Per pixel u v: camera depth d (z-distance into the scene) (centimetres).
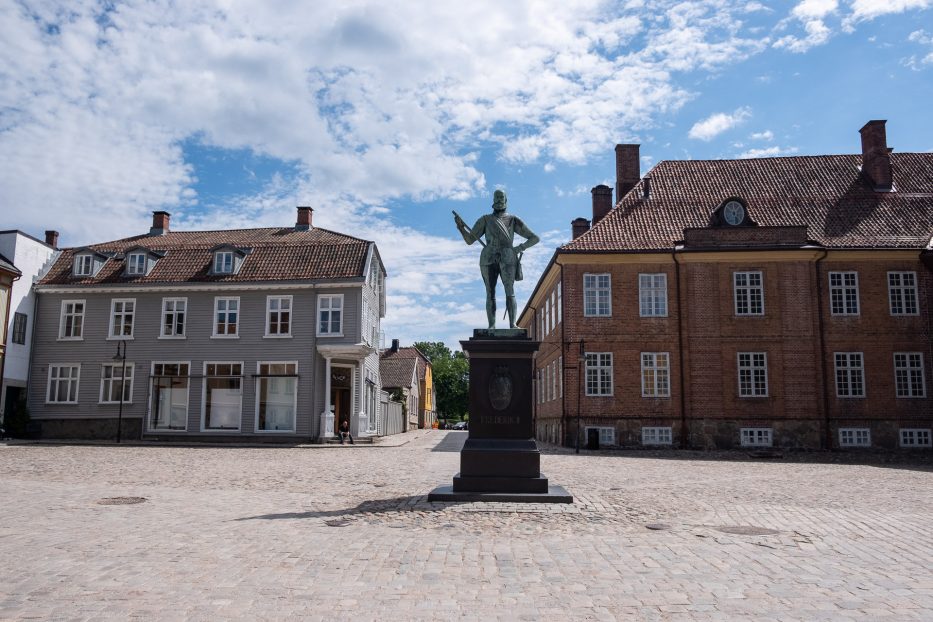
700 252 3170
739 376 3138
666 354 3167
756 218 3403
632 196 3594
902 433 3091
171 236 4262
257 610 570
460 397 11369
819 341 3139
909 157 3712
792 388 3114
